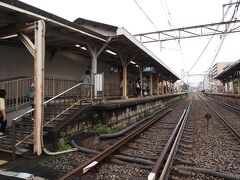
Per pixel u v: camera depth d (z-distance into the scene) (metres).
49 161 5.50
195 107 22.88
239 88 27.48
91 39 9.78
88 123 8.45
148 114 15.95
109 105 9.18
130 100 12.96
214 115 15.47
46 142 6.51
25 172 4.79
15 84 9.09
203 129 10.21
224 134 9.05
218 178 4.66
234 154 6.33
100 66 16.77
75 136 7.26
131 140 7.69
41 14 6.50
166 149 6.01
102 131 8.60
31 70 11.12
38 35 5.95
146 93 22.58
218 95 44.25
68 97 10.30
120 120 11.00
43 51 6.04
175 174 4.80
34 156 5.80
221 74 33.66
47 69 11.73
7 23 6.84
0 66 9.56
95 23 13.63
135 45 12.19
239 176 4.54
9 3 5.54
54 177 4.56
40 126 5.95
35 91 5.95
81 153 6.20
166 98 26.06
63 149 6.39
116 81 19.78
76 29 8.09
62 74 12.81
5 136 6.93
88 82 9.75
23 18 6.59
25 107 8.69
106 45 10.55
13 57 10.18
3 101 6.82
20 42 10.20
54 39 9.62
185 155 6.22
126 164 5.36
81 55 14.51
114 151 6.21
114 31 13.11
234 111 17.58
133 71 23.48
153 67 21.92
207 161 5.69
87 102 9.22
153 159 5.74
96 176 4.65
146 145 7.22
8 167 5.09
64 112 7.92
